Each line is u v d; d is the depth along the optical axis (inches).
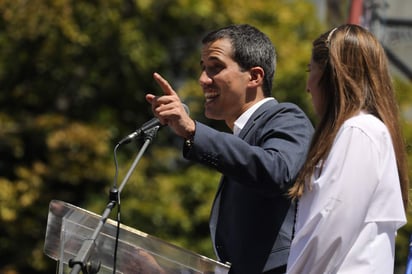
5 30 871.7
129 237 348.2
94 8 849.5
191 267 345.7
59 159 848.9
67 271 357.7
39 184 852.6
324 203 305.6
